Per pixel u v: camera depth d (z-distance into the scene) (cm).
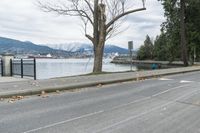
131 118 982
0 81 2005
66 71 4078
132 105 1237
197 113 1088
